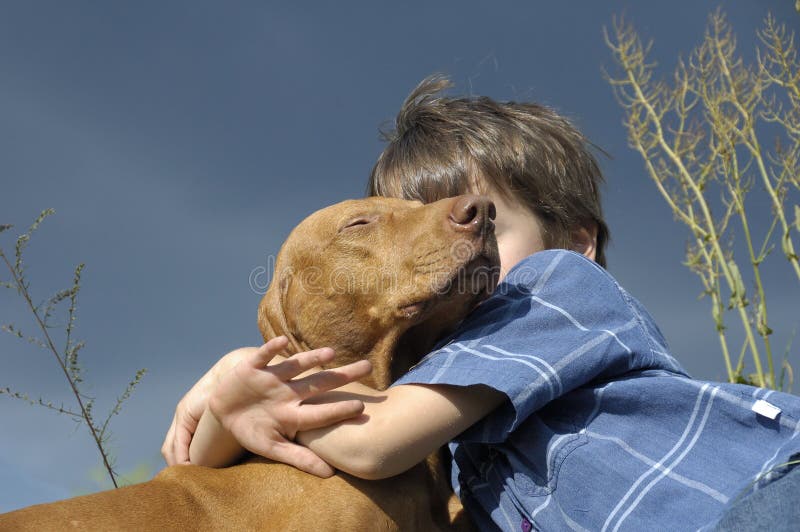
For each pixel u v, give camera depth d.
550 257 1.44
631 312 1.43
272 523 1.32
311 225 1.51
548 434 1.36
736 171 1.99
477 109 1.72
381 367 1.47
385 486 1.36
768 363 1.92
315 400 1.35
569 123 1.79
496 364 1.32
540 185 1.62
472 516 1.43
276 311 1.52
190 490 1.34
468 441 1.37
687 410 1.35
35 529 1.25
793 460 1.24
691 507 1.29
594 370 1.35
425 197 1.65
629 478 1.32
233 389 1.32
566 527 1.32
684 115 2.08
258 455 1.41
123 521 1.29
